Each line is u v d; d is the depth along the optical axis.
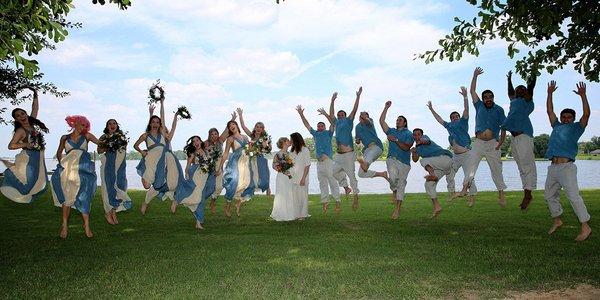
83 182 8.62
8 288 5.21
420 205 14.05
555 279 5.46
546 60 9.60
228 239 8.22
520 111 9.77
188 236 8.61
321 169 11.84
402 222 10.45
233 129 11.80
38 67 5.44
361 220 10.97
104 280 5.52
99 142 10.06
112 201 10.25
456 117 11.24
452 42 9.38
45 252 7.12
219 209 13.72
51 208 13.38
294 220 11.09
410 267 6.06
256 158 11.94
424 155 10.78
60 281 5.48
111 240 8.19
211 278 5.56
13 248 7.43
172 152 11.41
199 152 11.56
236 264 6.25
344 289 5.14
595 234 8.33
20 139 9.12
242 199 11.79
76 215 11.99
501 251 6.95
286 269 5.97
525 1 8.32
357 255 6.78
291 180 10.81
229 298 4.84
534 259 6.38
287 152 10.97
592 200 13.91
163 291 5.07
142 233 9.06
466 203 14.16
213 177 11.77
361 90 11.61
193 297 4.86
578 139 7.98
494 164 10.52
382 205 14.22
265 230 9.46
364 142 11.58
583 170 61.56
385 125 10.95
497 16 8.68
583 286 5.25
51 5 5.90
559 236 8.24
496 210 12.21
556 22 8.53
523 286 5.26
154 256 6.76
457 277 5.57
